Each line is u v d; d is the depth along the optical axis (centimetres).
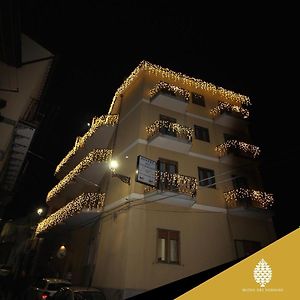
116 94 2186
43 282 1234
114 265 1254
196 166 1602
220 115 1852
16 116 1240
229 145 1733
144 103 1656
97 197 1647
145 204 1338
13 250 3612
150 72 1817
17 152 1684
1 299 1636
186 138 1580
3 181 2114
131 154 1515
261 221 1647
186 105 1719
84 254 1723
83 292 928
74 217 1686
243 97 2127
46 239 2677
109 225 1471
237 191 1566
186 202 1387
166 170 1486
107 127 1891
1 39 1066
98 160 1748
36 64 1368
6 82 1240
